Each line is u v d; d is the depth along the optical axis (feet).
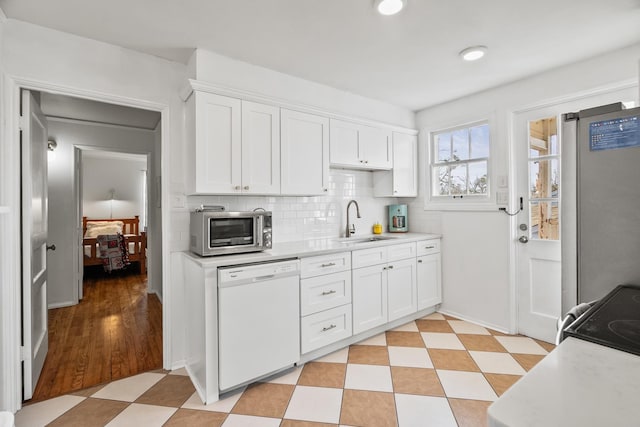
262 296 7.06
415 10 6.07
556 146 8.79
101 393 6.88
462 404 6.31
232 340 6.64
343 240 10.46
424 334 9.70
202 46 7.37
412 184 12.04
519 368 7.63
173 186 7.99
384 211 12.65
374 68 8.57
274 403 6.45
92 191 22.61
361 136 10.34
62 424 5.89
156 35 6.89
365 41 7.22
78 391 6.95
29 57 6.40
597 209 4.82
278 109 8.41
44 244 8.14
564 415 1.68
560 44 7.40
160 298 13.75
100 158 22.81
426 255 10.98
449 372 7.49
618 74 7.66
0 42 6.03
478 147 10.64
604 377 2.05
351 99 10.35
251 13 6.15
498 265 9.92
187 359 7.90
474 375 7.35
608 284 4.74
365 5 5.92
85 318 11.57
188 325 7.81
